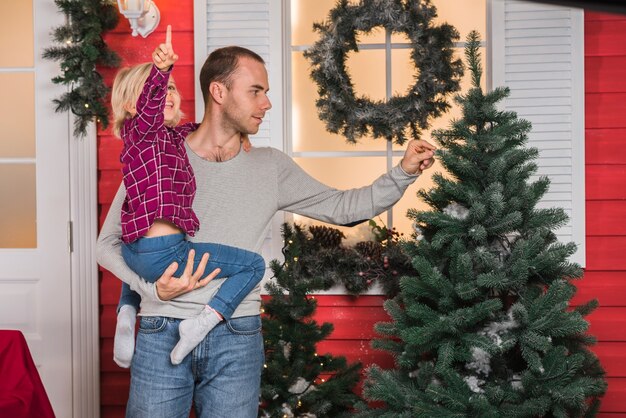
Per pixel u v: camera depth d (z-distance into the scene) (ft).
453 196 9.02
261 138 11.34
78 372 11.76
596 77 11.19
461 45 12.05
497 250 8.87
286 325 9.98
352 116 10.98
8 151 11.88
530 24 10.98
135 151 6.39
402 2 11.02
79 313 11.75
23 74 11.84
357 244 11.28
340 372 10.34
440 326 8.24
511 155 8.84
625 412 11.13
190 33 11.55
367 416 8.93
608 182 11.18
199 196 6.81
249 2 11.27
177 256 6.48
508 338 8.36
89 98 10.91
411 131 11.34
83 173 11.71
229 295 6.54
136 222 6.36
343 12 10.97
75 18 10.98
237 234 6.85
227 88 6.92
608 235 11.19
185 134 7.21
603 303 11.19
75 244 11.75
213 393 6.72
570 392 7.91
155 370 6.63
